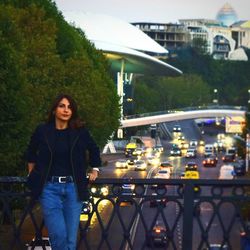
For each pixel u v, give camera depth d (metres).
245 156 179.38
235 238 27.91
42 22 76.44
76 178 14.71
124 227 15.85
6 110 52.38
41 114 65.06
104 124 98.44
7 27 61.84
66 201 14.78
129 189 15.78
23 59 61.62
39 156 14.73
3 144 52.09
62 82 77.56
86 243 15.91
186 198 15.59
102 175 137.12
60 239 14.68
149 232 15.84
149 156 198.62
